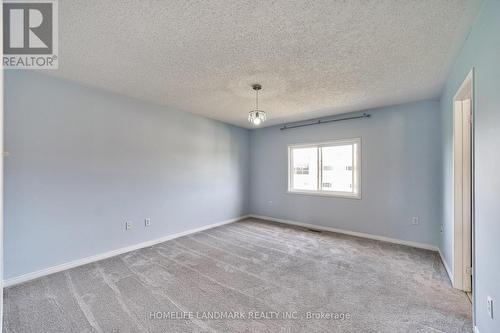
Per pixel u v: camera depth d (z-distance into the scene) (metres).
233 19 1.65
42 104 2.56
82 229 2.87
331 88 2.97
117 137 3.23
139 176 3.48
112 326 1.76
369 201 3.98
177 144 4.03
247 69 2.44
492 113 1.39
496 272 1.36
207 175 4.61
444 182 2.96
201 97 3.36
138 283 2.40
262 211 5.54
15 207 2.38
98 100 3.03
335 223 4.38
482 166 1.55
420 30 1.77
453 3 1.49
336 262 2.94
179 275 2.58
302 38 1.89
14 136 2.38
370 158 3.97
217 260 3.00
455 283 2.32
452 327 1.76
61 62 2.30
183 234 4.11
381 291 2.26
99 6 1.52
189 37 1.88
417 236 3.54
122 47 2.03
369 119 3.98
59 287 2.31
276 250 3.37
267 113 4.23
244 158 5.60
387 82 2.79
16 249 2.38
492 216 1.40
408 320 1.84
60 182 2.70
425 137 3.47
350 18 1.64
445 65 2.35
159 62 2.30
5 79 2.34
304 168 4.95
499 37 1.29
